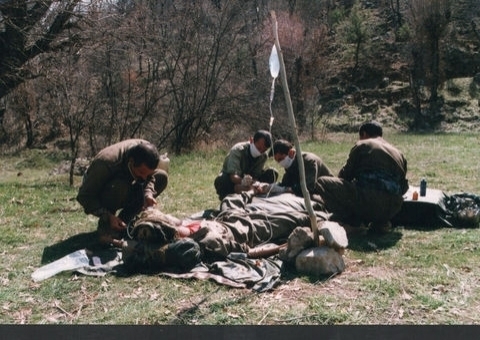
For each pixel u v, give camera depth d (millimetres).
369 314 4371
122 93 18906
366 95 31906
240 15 21938
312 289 4848
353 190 6379
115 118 17781
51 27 15656
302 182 5215
